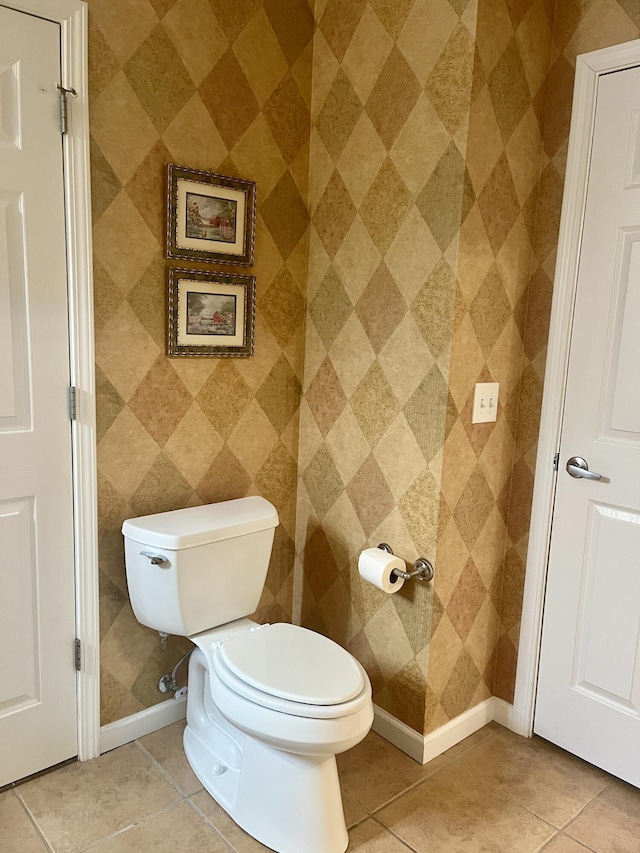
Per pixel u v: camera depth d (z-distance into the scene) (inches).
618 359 73.2
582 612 78.7
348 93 81.6
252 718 61.9
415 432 76.7
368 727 63.0
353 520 86.5
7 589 68.9
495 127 71.5
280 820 64.9
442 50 69.9
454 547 77.8
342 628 90.0
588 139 73.3
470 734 85.7
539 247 79.5
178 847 65.1
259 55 80.5
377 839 67.3
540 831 69.1
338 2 81.7
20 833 66.0
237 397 85.4
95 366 71.6
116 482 75.4
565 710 81.4
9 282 65.1
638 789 76.2
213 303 80.4
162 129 73.1
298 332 91.3
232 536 75.5
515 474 84.0
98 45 66.9
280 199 85.8
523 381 82.4
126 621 78.7
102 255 70.6
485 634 85.2
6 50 61.6
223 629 78.4
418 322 75.2
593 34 72.4
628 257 71.4
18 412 67.5
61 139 66.1
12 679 70.6
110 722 79.4
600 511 76.2
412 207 74.7
